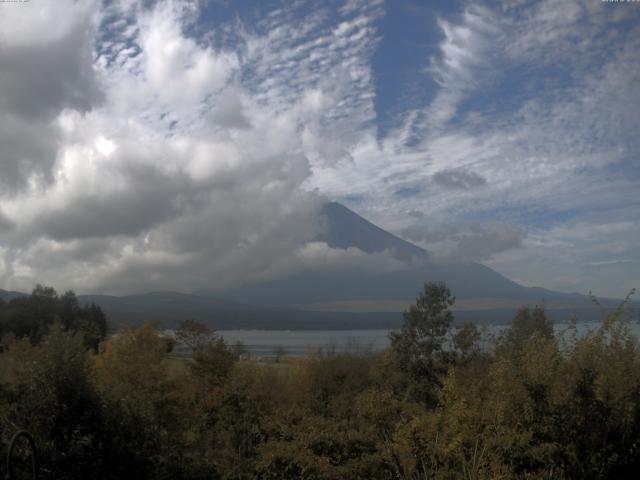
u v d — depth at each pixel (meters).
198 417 14.09
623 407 9.80
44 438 9.16
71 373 9.74
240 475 12.06
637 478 10.05
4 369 11.17
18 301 37.88
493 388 10.19
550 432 9.40
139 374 15.90
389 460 9.76
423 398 22.31
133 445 10.55
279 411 13.45
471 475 8.41
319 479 10.18
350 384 23.41
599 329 10.93
